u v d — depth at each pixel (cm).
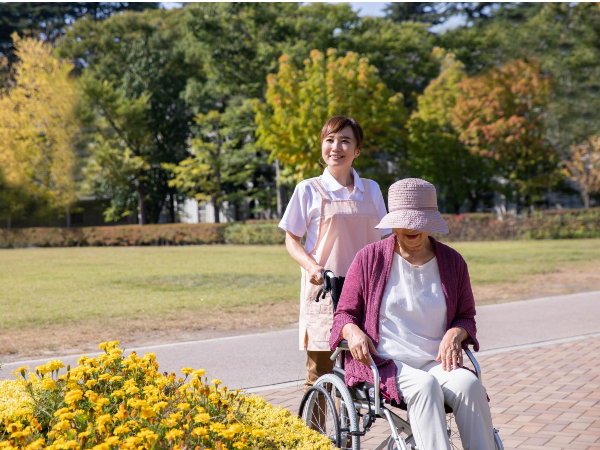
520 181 3262
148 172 4303
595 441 423
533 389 558
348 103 2762
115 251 2947
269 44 3512
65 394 309
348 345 324
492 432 300
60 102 3706
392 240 335
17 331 913
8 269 1966
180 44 4150
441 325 329
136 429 286
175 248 3105
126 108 3906
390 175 3219
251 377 627
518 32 3228
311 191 396
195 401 325
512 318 939
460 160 3462
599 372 611
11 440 274
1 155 3691
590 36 2972
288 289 1358
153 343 825
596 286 1311
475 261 1873
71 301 1217
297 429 319
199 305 1147
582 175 3278
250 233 3331
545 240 2920
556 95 3030
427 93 3419
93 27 4844
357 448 296
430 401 294
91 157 4022
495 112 3131
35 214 3922
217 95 3981
